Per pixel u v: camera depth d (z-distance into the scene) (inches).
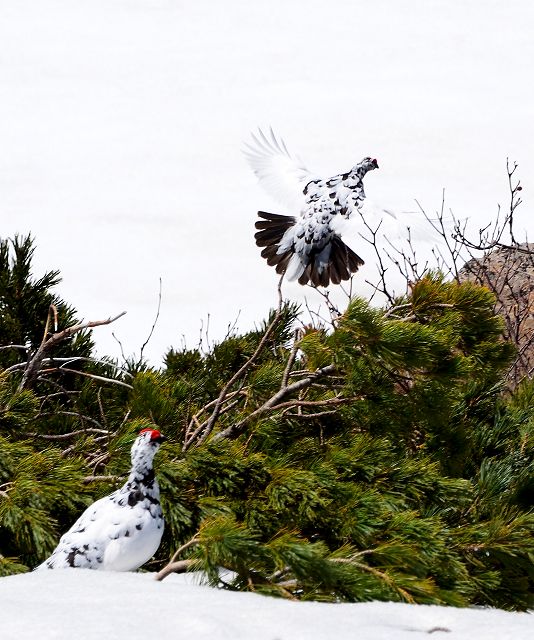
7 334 582.2
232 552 301.0
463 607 306.2
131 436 401.4
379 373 427.8
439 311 444.8
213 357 554.6
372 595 304.7
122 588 272.8
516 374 732.7
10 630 228.5
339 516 374.0
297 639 227.9
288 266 591.8
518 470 459.2
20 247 604.7
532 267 853.2
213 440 405.4
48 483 370.3
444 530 369.4
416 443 462.0
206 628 230.4
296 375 441.4
